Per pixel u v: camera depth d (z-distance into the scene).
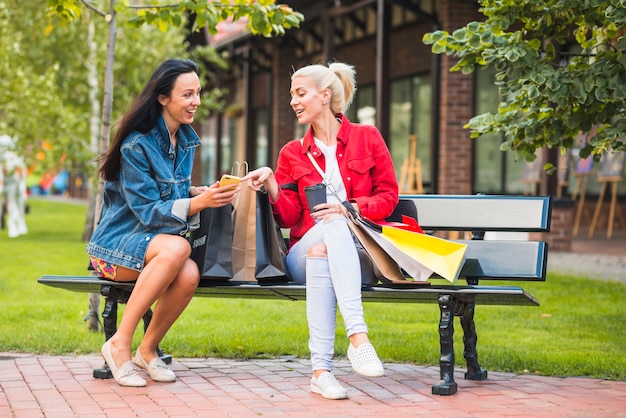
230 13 7.07
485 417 4.43
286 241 5.49
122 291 5.27
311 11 17.58
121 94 17.28
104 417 4.41
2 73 16.42
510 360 5.77
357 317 4.69
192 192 5.36
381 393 4.95
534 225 5.36
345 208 4.88
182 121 5.19
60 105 16.97
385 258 4.86
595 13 6.24
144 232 5.06
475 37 6.16
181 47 18.77
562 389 5.08
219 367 5.67
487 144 17.61
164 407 4.61
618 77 5.93
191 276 5.02
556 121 6.44
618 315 7.97
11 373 5.41
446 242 4.77
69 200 43.44
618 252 14.32
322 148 5.21
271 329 7.06
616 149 6.18
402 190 16.03
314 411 4.53
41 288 9.98
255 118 27.94
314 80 5.17
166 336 6.57
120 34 18.05
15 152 17.22
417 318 7.83
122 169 5.07
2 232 20.25
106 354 5.11
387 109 15.22
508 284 9.98
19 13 17.30
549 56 6.51
